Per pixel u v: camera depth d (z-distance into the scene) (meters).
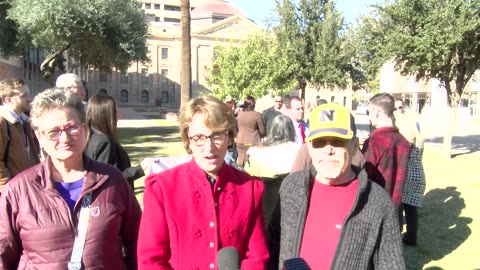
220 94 24.56
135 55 22.66
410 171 5.58
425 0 12.62
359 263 2.08
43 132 2.18
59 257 2.13
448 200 8.16
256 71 24.09
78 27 19.28
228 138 2.18
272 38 24.73
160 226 2.07
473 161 13.70
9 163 3.81
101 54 22.34
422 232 6.29
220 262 1.80
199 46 66.44
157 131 25.95
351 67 24.39
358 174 2.25
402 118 5.73
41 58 35.41
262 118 9.40
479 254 5.43
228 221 2.10
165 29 73.81
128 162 3.62
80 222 2.19
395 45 13.23
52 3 18.58
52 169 2.27
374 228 2.11
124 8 21.47
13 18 19.14
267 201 3.53
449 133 14.45
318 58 23.62
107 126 3.43
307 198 2.23
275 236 2.36
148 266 2.02
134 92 73.69
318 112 2.19
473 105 46.41
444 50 12.40
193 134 2.10
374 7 14.02
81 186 2.28
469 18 12.40
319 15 24.22
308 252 2.16
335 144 2.13
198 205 2.08
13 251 2.18
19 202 2.16
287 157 3.78
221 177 2.16
